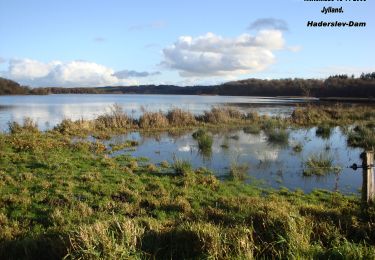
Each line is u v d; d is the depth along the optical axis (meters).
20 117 32.72
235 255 4.65
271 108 43.66
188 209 7.79
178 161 11.90
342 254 4.59
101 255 4.49
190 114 26.22
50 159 12.34
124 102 67.69
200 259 4.64
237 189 9.87
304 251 4.66
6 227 6.37
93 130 21.61
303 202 8.63
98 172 10.87
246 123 25.95
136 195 8.62
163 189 9.28
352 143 17.73
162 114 25.66
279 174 11.73
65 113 38.12
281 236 4.89
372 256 4.47
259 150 15.99
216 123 25.77
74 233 5.18
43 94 145.50
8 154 12.81
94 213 7.36
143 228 5.54
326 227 5.53
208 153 15.27
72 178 10.06
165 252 4.98
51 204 7.89
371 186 6.48
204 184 10.01
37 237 5.59
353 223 5.71
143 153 15.21
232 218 6.54
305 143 18.19
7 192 8.69
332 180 11.11
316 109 31.64
